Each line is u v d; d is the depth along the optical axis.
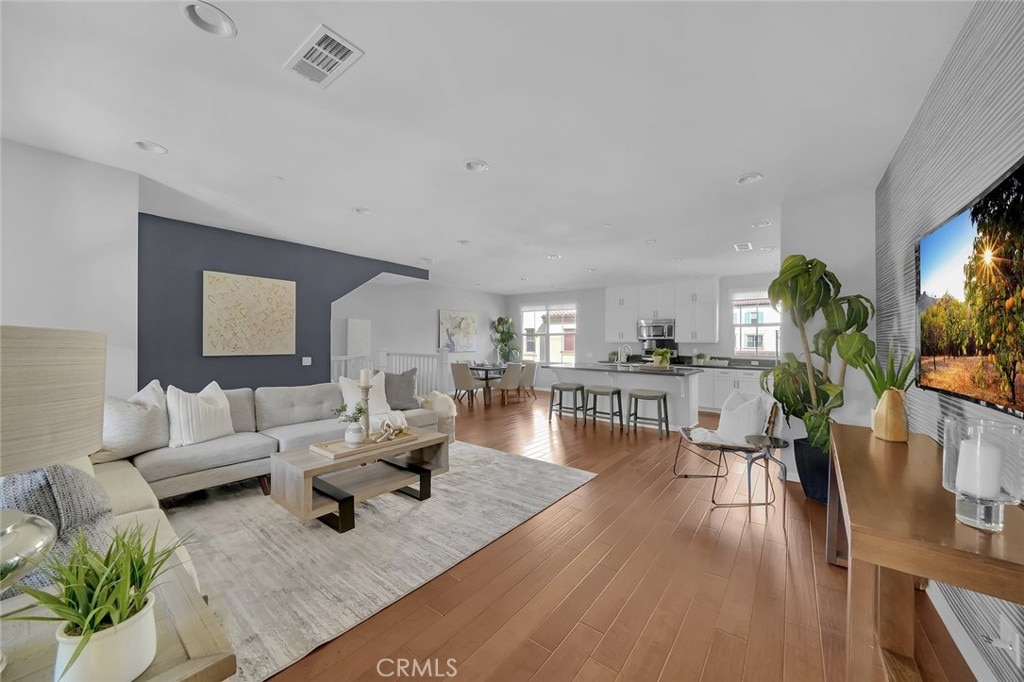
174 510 2.88
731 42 1.62
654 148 2.53
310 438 3.42
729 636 1.72
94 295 2.80
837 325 2.90
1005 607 1.31
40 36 1.60
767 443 2.83
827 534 2.28
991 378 1.29
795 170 2.85
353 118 2.21
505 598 1.97
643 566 2.24
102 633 0.73
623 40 1.62
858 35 1.58
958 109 1.62
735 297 7.34
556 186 3.15
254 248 4.76
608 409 6.18
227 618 1.79
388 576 2.12
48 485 1.17
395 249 5.40
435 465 3.33
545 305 10.09
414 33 1.59
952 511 1.11
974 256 1.39
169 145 2.53
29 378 0.73
